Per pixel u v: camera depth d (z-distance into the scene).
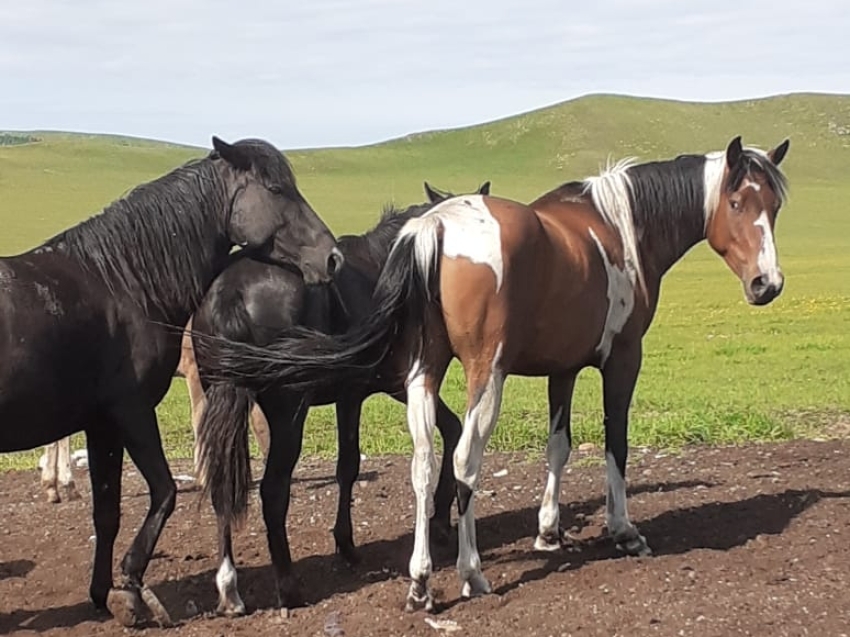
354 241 7.11
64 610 6.14
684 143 98.94
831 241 47.47
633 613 5.67
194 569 6.88
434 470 5.90
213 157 6.23
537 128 103.69
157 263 5.93
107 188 67.81
